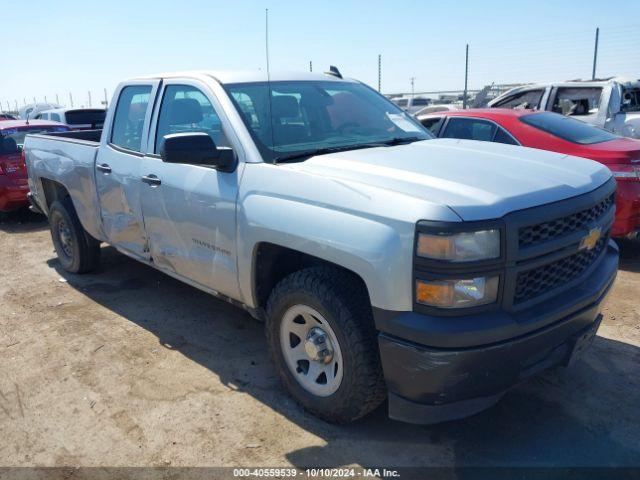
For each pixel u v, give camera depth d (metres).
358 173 2.93
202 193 3.53
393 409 2.72
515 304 2.59
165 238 4.02
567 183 2.88
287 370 3.27
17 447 3.04
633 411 3.20
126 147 4.50
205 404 3.38
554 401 3.31
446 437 3.02
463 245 2.41
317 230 2.80
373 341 2.78
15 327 4.56
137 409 3.34
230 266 3.44
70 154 5.20
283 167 3.14
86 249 5.58
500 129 6.55
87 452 2.98
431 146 3.63
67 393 3.54
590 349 3.92
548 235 2.66
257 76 3.94
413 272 2.48
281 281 3.19
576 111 9.58
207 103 3.71
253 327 4.47
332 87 4.23
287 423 3.17
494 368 2.54
